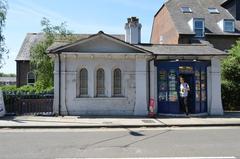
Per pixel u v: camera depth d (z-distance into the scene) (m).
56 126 14.93
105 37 18.61
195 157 8.60
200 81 19.44
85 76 18.97
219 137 12.05
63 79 18.67
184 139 11.59
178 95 19.02
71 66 18.73
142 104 18.91
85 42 18.58
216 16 36.22
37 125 14.98
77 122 16.02
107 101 18.89
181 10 36.53
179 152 9.26
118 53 18.56
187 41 33.22
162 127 15.32
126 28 21.61
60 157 8.65
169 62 19.02
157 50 19.66
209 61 19.75
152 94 19.12
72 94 18.70
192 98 19.30
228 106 23.14
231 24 34.62
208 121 16.61
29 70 41.66
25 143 10.80
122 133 13.27
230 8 37.12
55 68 18.61
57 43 20.27
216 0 38.94
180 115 18.83
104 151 9.45
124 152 9.29
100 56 18.66
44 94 19.50
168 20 36.56
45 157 8.66
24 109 19.23
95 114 18.80
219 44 34.06
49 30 31.25
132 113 19.00
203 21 34.00
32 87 31.83
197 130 14.24
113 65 18.98
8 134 12.98
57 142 10.99
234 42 34.22
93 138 11.88
